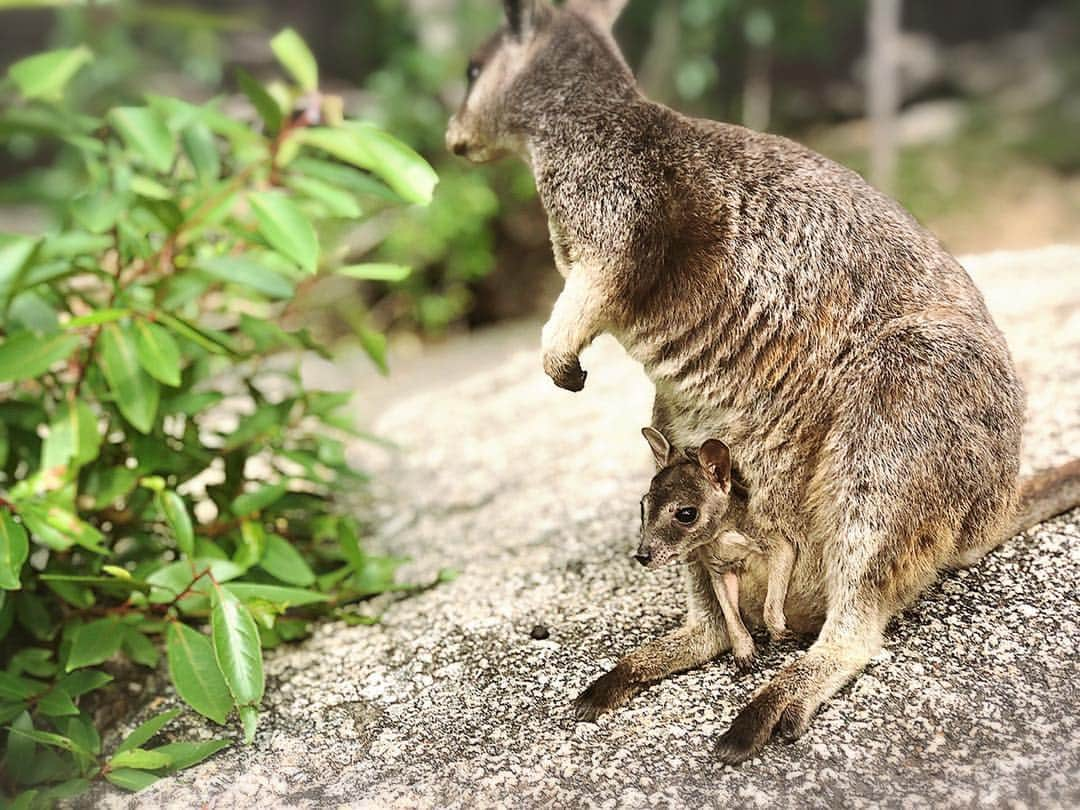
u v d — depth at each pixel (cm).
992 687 102
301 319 219
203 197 122
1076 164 299
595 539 127
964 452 101
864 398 102
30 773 108
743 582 108
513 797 100
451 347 236
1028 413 127
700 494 102
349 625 123
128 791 106
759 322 105
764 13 302
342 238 238
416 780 103
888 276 104
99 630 113
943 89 360
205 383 157
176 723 113
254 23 106
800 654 107
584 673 110
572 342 109
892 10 273
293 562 121
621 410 152
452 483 146
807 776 98
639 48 314
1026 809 93
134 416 114
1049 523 115
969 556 110
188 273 121
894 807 95
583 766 101
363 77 336
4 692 110
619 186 109
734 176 106
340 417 136
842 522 102
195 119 120
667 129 109
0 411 122
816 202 105
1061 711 99
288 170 123
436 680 113
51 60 101
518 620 118
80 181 158
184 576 114
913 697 102
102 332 115
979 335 103
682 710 104
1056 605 107
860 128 327
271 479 145
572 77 114
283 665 119
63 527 113
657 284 107
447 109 268
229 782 105
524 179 253
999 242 264
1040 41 379
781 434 105
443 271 255
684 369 108
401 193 109
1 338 120
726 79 320
